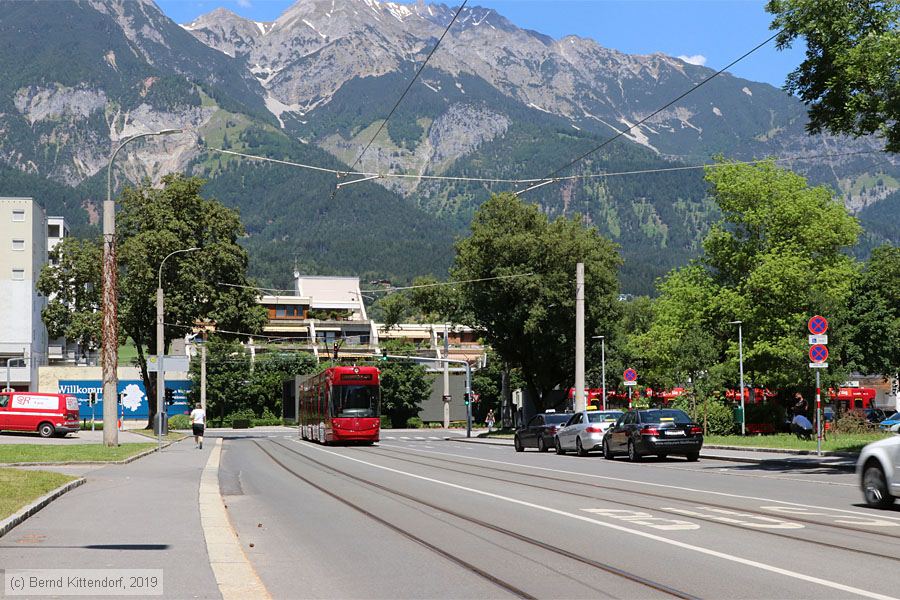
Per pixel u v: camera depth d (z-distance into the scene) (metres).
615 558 10.87
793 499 17.44
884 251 72.44
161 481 22.27
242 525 14.41
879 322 69.81
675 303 66.75
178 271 60.97
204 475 24.48
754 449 34.53
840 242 62.66
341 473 26.48
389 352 104.62
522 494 19.05
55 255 65.00
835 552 11.18
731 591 8.95
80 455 31.47
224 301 62.06
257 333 64.31
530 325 64.50
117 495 18.36
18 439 51.41
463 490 20.17
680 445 31.20
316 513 16.02
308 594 9.01
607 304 65.62
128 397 100.12
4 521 12.87
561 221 67.56
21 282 94.81
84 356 109.69
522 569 10.28
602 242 67.75
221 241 63.53
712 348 48.50
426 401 109.44
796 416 39.44
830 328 55.06
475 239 66.94
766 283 59.75
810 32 25.23
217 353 99.88
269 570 10.34
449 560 10.95
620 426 33.31
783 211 61.59
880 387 95.38
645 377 71.38
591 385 76.62
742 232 64.56
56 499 17.39
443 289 69.12
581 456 37.25
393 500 18.16
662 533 12.88
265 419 100.00
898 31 23.84
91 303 64.81
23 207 105.75
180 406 103.25
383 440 62.16
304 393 62.25
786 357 58.16
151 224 62.34
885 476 15.57
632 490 19.70
